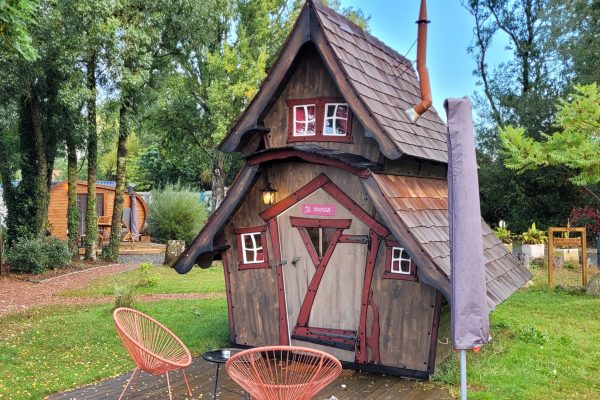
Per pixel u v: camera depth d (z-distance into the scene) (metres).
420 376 6.62
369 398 6.00
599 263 18.67
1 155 18.11
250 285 7.81
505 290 6.98
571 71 25.56
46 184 19.14
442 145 8.57
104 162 42.91
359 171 6.61
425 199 7.49
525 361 7.42
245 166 7.45
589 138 11.73
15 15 8.77
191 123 26.78
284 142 7.66
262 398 4.33
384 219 6.40
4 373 6.92
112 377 6.85
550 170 23.91
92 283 15.55
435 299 6.54
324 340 7.18
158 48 20.39
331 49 6.97
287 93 7.66
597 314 10.42
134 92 19.14
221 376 6.83
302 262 7.43
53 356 7.87
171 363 5.07
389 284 6.84
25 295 13.80
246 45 24.95
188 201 29.14
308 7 7.16
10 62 15.43
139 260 21.58
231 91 23.70
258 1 25.97
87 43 16.80
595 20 24.59
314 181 7.33
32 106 18.05
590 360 7.51
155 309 11.36
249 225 7.83
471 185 4.84
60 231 25.19
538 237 19.44
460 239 4.79
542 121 26.25
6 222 18.78
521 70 30.50
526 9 30.39
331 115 7.41
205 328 9.35
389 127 6.84
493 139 28.45
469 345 4.76
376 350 6.86
